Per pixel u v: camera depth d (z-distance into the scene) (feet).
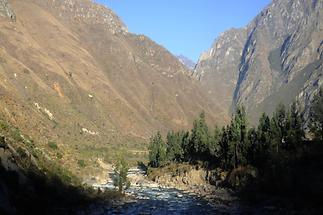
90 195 199.82
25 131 249.14
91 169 272.31
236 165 282.77
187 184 305.12
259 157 269.85
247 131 298.97
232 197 243.60
